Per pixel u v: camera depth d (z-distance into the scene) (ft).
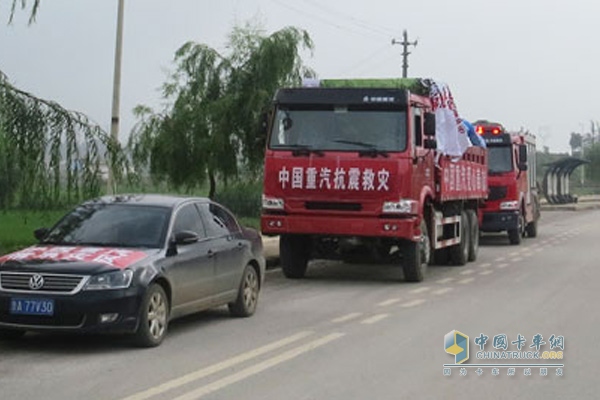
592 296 56.34
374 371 33.58
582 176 353.92
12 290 35.78
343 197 59.93
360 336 41.04
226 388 30.45
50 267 35.94
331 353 36.91
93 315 35.47
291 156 60.80
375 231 59.47
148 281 37.06
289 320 45.83
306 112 61.16
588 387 31.68
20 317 35.68
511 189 102.83
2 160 57.82
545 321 45.88
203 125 89.56
